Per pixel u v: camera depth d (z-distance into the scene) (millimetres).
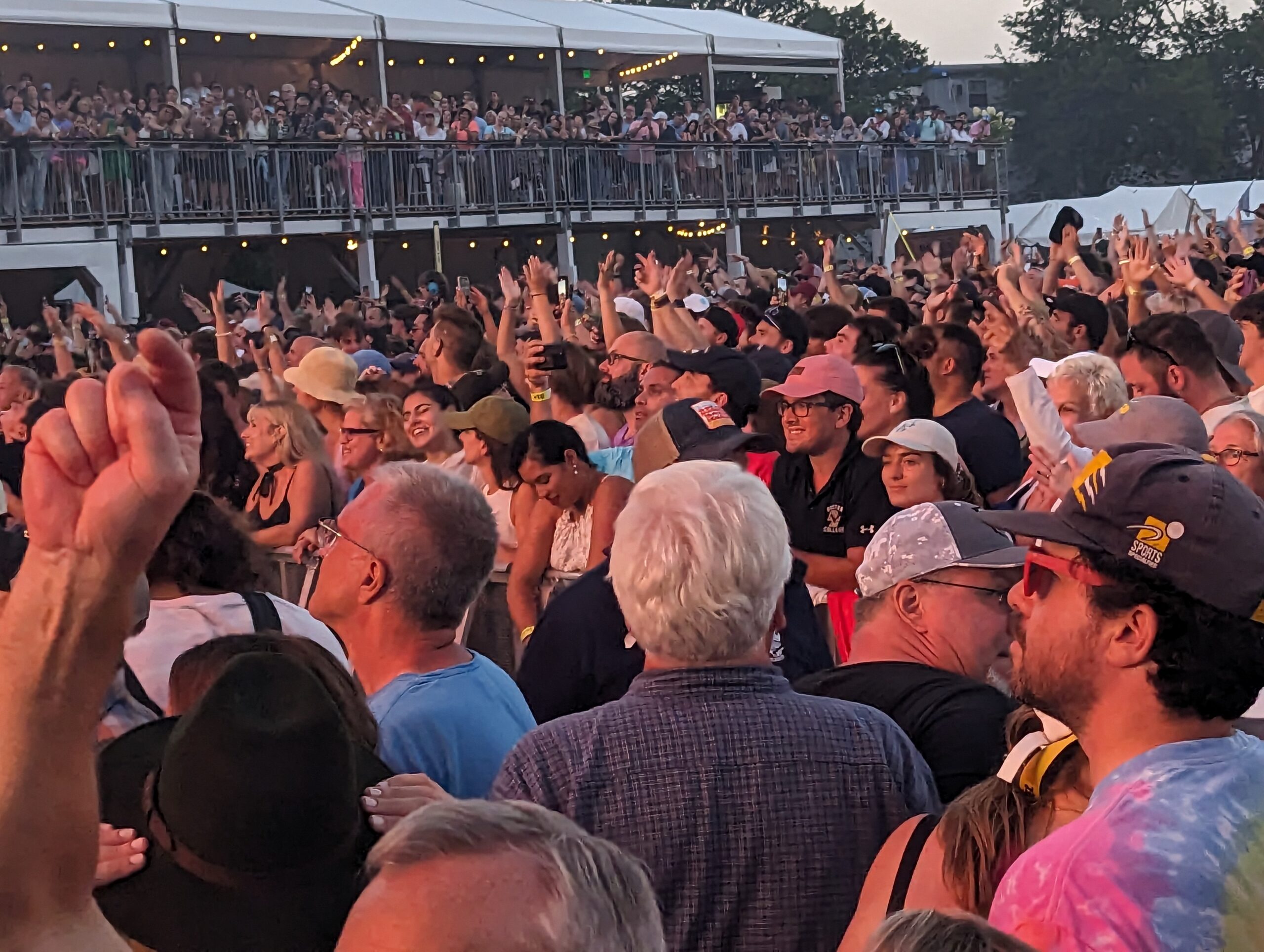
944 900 2004
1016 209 28984
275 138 20500
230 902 1810
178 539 3068
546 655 3303
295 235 21188
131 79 25031
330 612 2908
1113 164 61000
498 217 22781
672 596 2297
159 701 2840
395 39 23812
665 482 2389
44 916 1040
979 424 5055
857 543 4430
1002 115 62594
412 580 2830
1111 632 1781
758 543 2318
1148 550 1735
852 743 2314
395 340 11555
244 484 6047
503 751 2777
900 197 27344
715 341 8602
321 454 5719
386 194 21609
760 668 2357
